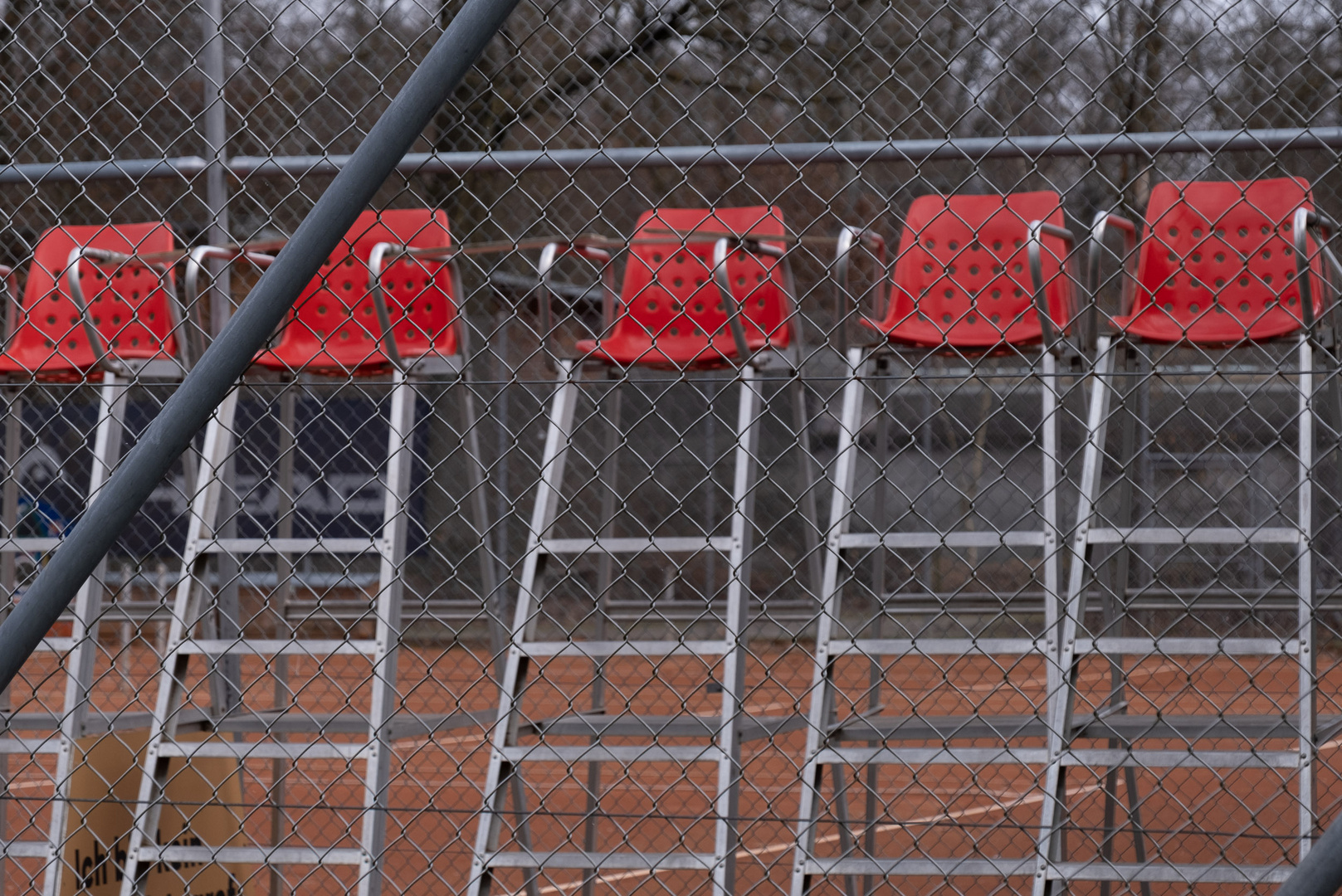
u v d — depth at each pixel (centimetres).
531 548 1272
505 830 2206
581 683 3109
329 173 1502
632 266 1530
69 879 1324
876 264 1488
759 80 3278
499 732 1219
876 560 1561
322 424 2586
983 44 1076
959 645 1185
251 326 797
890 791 2623
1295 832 1805
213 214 1348
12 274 1573
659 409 2761
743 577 1223
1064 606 1214
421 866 1948
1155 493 1998
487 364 2673
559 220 3166
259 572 2414
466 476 2661
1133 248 1434
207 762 1559
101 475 1369
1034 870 1089
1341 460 1362
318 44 2794
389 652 1235
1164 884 1705
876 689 1564
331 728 1384
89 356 1466
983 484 2602
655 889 1941
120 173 1310
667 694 2873
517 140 3247
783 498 3438
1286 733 1120
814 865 1129
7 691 1501
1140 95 2488
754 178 2628
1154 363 1100
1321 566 1794
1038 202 1491
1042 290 1252
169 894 1466
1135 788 1500
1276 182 1441
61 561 823
